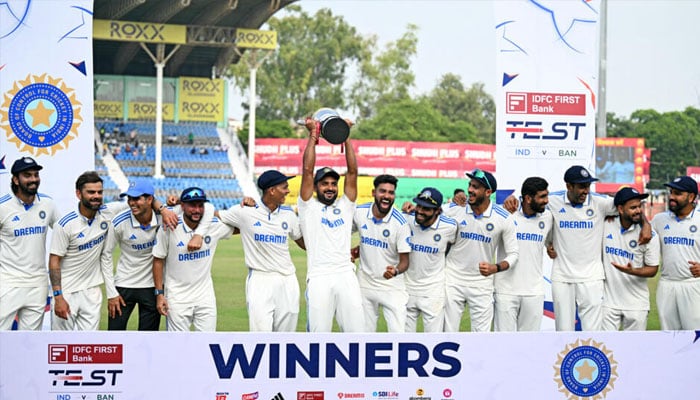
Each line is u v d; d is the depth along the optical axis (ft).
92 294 20.53
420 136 159.22
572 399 18.21
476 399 18.01
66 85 23.07
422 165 126.93
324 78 169.99
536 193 20.98
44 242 20.71
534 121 25.39
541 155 25.49
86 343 17.15
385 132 158.81
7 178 22.85
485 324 21.66
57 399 17.15
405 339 17.75
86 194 19.47
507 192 25.43
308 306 19.99
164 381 17.26
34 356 17.08
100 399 17.24
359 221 20.97
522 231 21.71
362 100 170.50
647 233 20.84
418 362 17.83
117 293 20.36
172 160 120.57
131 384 17.25
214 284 41.06
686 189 21.18
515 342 18.02
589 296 21.74
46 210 20.62
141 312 20.85
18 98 22.80
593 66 25.52
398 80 171.83
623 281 21.72
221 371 17.37
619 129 163.02
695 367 18.49
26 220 20.18
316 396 17.62
